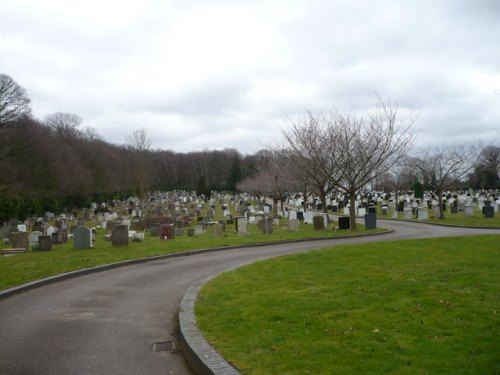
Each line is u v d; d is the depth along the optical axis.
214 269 15.27
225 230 29.94
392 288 9.65
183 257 18.45
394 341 6.43
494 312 7.66
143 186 65.81
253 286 10.89
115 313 9.51
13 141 54.03
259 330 7.25
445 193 69.44
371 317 7.62
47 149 61.06
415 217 38.94
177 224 33.19
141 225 33.28
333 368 5.54
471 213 37.19
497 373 5.23
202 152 134.62
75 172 64.12
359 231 27.12
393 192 74.06
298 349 6.29
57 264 15.85
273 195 47.94
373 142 34.22
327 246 19.77
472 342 6.27
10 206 45.19
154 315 9.34
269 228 27.03
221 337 7.03
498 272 10.94
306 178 33.78
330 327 7.21
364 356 5.90
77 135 95.69
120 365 6.50
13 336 7.89
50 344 7.44
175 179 122.94
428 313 7.75
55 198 60.28
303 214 37.81
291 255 15.91
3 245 24.67
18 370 6.29
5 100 52.53
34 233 24.34
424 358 5.74
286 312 8.16
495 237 18.61
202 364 5.98
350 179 29.41
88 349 7.20
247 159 124.38
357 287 9.97
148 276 14.11
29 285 12.23
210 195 90.75
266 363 5.83
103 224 36.28
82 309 9.87
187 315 8.41
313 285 10.52
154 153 119.94
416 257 13.99
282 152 46.06
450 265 12.20
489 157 73.81
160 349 7.22
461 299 8.55
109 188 77.56
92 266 15.38
